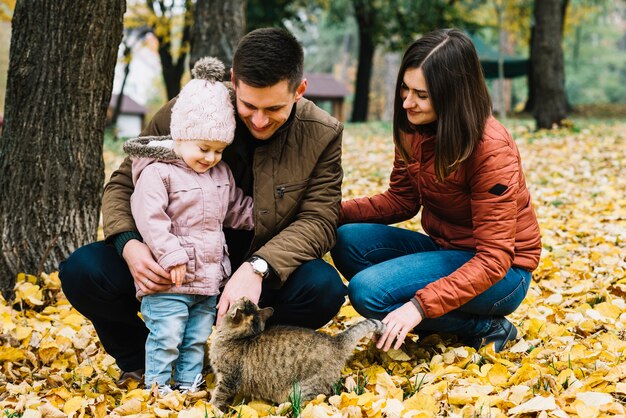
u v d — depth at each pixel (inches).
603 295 160.2
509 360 128.2
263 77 105.2
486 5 1189.1
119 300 122.2
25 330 146.6
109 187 127.1
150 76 1989.4
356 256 140.0
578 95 1978.3
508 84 1539.1
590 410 98.0
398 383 117.3
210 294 117.2
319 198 126.6
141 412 108.9
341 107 1457.9
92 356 143.3
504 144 116.6
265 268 117.2
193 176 117.3
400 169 141.0
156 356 114.9
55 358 138.3
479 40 1126.4
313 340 111.0
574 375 113.7
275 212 123.1
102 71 176.2
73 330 149.3
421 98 115.7
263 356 109.6
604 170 343.0
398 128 125.9
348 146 509.0
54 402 113.6
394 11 888.3
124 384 126.3
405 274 123.5
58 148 174.1
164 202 114.5
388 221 147.4
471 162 117.9
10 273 173.3
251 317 110.6
